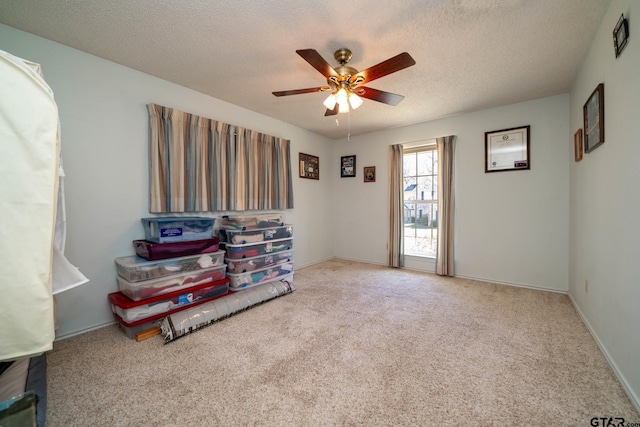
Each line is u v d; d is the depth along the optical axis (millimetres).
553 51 2027
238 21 1679
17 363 1297
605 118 1663
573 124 2582
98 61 2094
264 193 3400
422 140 3795
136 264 1990
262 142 3373
